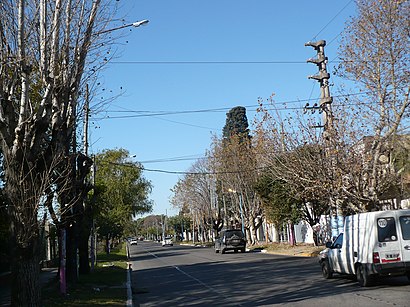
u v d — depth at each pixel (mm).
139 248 92062
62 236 17156
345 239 17234
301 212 41312
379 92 24312
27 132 10727
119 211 56656
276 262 30109
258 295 15922
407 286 15227
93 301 15852
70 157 13336
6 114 10836
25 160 10570
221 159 54969
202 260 38094
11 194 10516
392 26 23672
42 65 11203
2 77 10891
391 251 15297
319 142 27469
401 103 24125
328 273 18609
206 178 71250
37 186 10688
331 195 26516
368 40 24219
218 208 72938
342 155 25344
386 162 25547
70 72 11906
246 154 51344
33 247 10562
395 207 30344
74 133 19047
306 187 27438
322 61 26266
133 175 61281
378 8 23812
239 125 75188
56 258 39875
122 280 23969
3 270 25859
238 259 36156
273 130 30797
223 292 17500
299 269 23953
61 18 11750
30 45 11352
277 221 45406
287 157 28781
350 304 12492
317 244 40000
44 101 11000
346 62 24828
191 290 18984
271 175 38750
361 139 25344
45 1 11406
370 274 15375
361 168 25047
